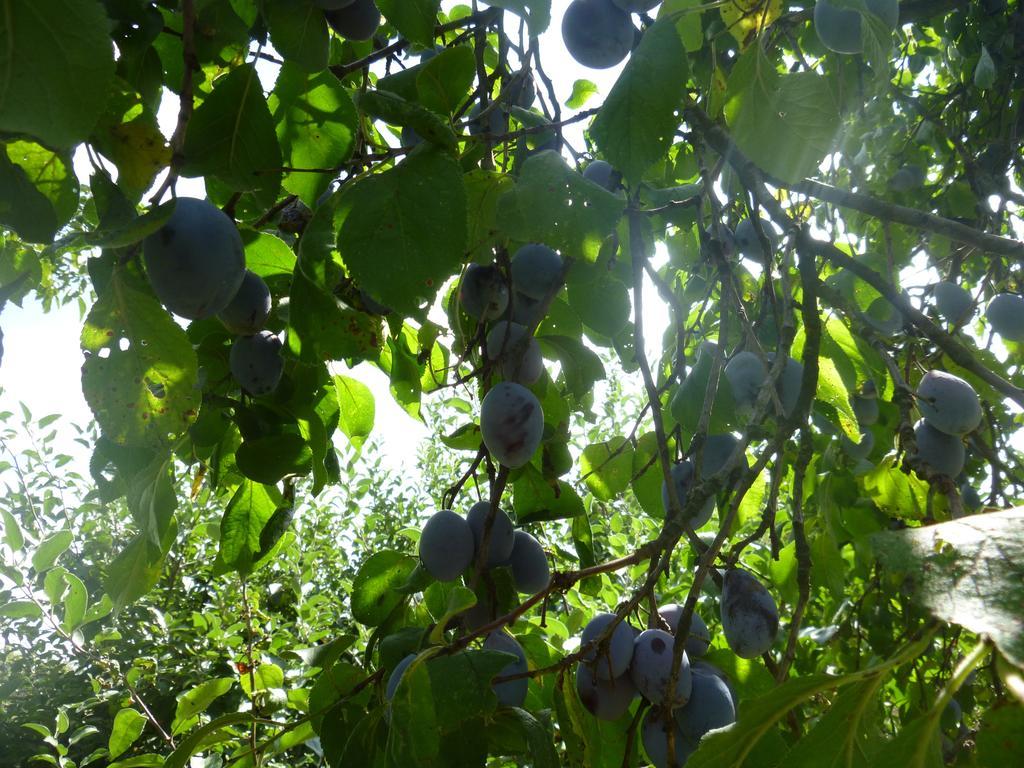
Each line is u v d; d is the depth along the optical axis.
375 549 7.18
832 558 2.68
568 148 1.80
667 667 1.41
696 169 2.46
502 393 1.62
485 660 1.29
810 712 1.83
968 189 3.17
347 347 1.65
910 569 0.60
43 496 5.16
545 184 1.36
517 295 1.86
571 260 1.65
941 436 1.95
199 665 5.18
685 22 1.93
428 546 1.72
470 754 1.39
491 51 2.38
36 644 5.08
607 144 1.39
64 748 3.75
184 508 6.20
